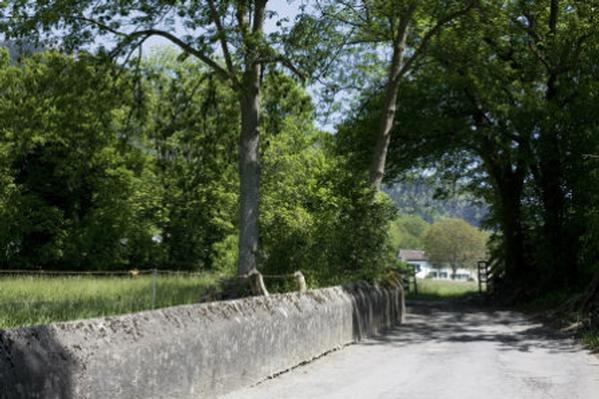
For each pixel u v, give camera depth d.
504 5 24.69
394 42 24.00
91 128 19.05
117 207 39.03
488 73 26.31
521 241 31.36
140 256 41.50
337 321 13.32
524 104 24.83
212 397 7.81
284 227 16.86
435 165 34.50
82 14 17.39
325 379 9.65
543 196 26.91
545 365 11.38
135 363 6.24
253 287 14.01
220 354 8.02
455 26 22.67
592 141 23.78
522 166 28.08
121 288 15.71
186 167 22.62
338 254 17.11
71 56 17.95
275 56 16.92
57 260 38.19
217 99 21.77
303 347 11.11
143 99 20.20
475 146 30.33
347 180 18.61
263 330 9.38
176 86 21.58
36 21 16.45
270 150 32.31
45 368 5.03
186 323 7.40
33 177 37.06
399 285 21.12
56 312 10.52
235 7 17.16
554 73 26.03
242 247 17.50
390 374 10.21
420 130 28.88
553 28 25.80
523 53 28.16
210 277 21.50
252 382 8.95
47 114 18.28
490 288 34.25
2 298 12.37
